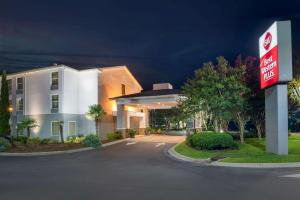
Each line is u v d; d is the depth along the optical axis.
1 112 37.25
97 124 37.69
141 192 10.52
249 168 15.71
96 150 28.66
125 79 46.97
